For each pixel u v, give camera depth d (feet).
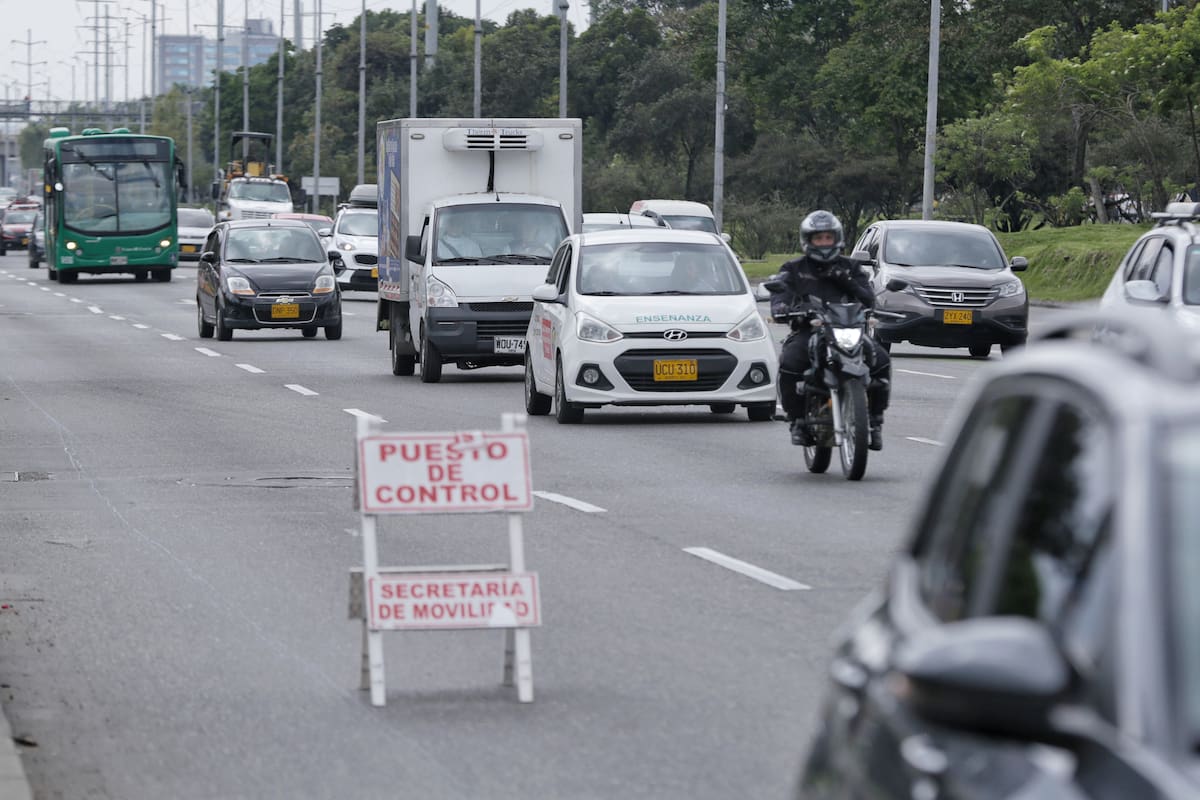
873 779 34.60
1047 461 34.47
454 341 235.40
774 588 98.99
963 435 40.16
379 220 270.05
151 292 513.86
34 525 124.67
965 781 30.45
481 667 82.02
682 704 74.38
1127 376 33.30
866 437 141.49
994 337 273.54
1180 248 152.97
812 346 143.64
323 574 105.40
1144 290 151.74
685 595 97.35
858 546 112.78
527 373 201.98
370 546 74.95
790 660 81.76
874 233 290.15
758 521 123.34
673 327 184.65
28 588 101.86
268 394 224.12
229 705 75.61
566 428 184.44
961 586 36.50
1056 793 28.04
